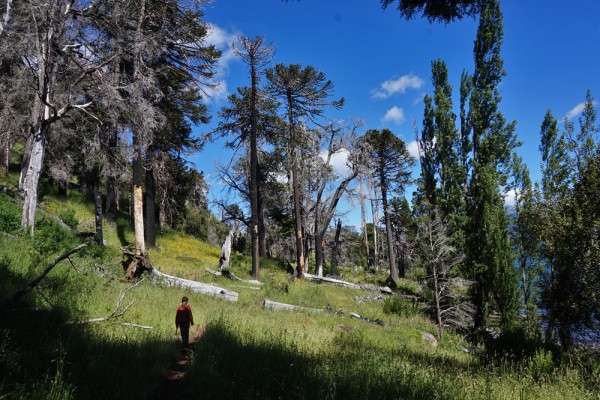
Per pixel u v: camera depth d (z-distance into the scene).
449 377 6.35
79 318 7.55
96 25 16.17
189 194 30.14
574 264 13.36
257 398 4.85
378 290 28.11
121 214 29.17
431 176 27.08
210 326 9.37
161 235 29.33
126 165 21.48
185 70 22.08
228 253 23.66
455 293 21.20
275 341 8.45
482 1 4.79
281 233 41.06
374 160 33.75
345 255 48.34
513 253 20.61
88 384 4.64
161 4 18.72
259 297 18.67
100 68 15.90
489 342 12.37
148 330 8.51
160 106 22.70
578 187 13.92
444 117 25.66
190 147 26.09
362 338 11.03
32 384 4.13
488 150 23.17
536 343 10.62
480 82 24.20
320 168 32.12
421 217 22.25
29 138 18.09
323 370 5.73
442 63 27.12
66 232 15.54
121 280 13.90
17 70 16.62
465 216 22.77
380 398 4.80
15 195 17.02
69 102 14.79
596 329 13.29
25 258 10.40
